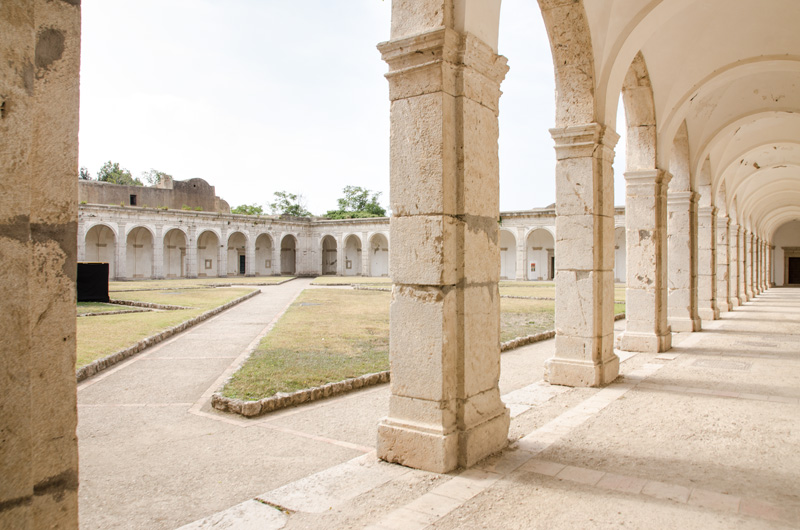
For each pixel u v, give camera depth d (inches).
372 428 201.0
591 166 266.8
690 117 472.1
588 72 262.5
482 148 165.3
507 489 137.0
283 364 309.3
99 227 1555.1
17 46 65.7
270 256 1961.1
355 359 329.1
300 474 155.6
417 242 156.6
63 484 72.4
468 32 153.6
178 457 170.2
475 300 161.6
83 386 270.1
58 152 72.4
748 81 446.0
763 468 151.9
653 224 371.9
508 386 275.3
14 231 65.2
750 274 978.7
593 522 118.5
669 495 133.3
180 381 281.6
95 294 772.0
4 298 64.3
